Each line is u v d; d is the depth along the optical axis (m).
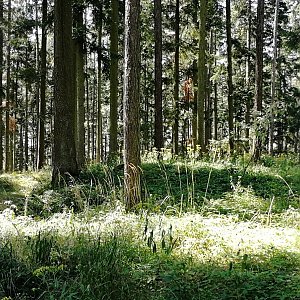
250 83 27.69
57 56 13.18
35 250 5.43
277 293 4.30
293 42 21.66
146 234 6.40
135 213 8.37
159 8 18.09
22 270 5.08
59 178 11.73
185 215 7.88
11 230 6.56
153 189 10.63
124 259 5.31
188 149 15.26
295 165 15.54
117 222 7.01
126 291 4.56
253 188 10.75
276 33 20.47
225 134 36.88
